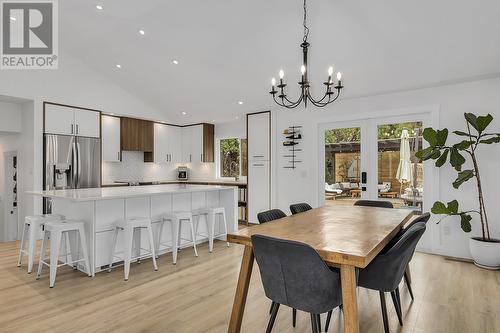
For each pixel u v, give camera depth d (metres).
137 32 4.28
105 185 6.04
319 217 2.82
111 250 3.54
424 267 3.70
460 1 2.83
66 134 5.26
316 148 5.25
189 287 3.05
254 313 2.56
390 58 3.77
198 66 4.84
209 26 3.84
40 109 4.96
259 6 3.37
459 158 3.61
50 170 5.04
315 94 4.88
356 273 2.05
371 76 4.16
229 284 3.14
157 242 4.10
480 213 3.68
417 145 4.38
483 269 3.61
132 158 7.03
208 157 7.44
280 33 3.70
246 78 4.86
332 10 3.21
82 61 5.48
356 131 4.92
